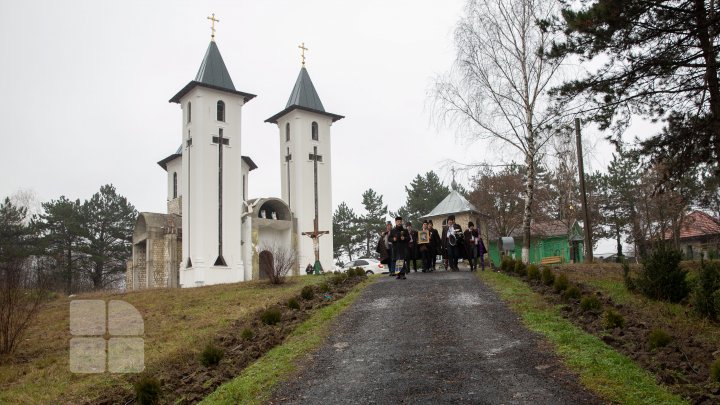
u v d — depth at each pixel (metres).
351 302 15.10
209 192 38.84
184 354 11.93
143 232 43.09
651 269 14.09
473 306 13.59
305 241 44.75
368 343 11.09
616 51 13.59
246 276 40.38
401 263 18.69
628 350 9.52
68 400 9.97
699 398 7.37
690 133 13.80
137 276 43.56
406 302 14.56
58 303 22.59
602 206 51.03
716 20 12.34
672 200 32.91
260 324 13.91
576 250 47.53
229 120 40.97
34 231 54.25
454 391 8.21
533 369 8.94
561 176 44.38
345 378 9.15
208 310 18.00
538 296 14.30
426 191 65.81
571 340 10.21
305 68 49.56
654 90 14.06
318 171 46.97
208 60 41.38
